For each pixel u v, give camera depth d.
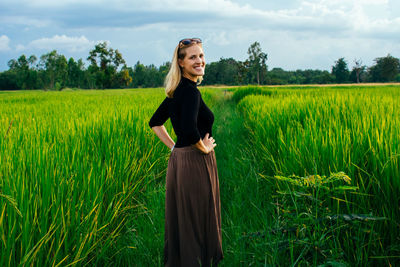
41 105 9.59
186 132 1.82
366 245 2.08
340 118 4.28
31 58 125.50
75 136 3.39
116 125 4.30
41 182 2.04
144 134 4.38
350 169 2.40
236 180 3.96
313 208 2.38
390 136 2.54
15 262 1.61
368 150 2.49
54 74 114.62
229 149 5.77
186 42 1.87
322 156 2.74
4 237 1.55
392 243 2.06
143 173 3.67
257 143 4.61
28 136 3.19
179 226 2.03
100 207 2.18
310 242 2.09
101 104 8.94
